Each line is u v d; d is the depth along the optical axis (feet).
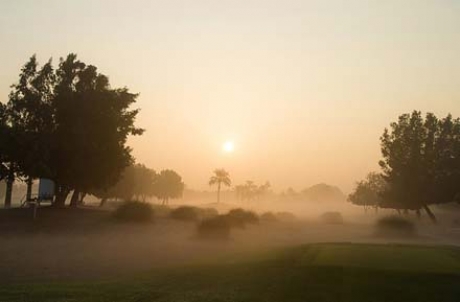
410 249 68.18
